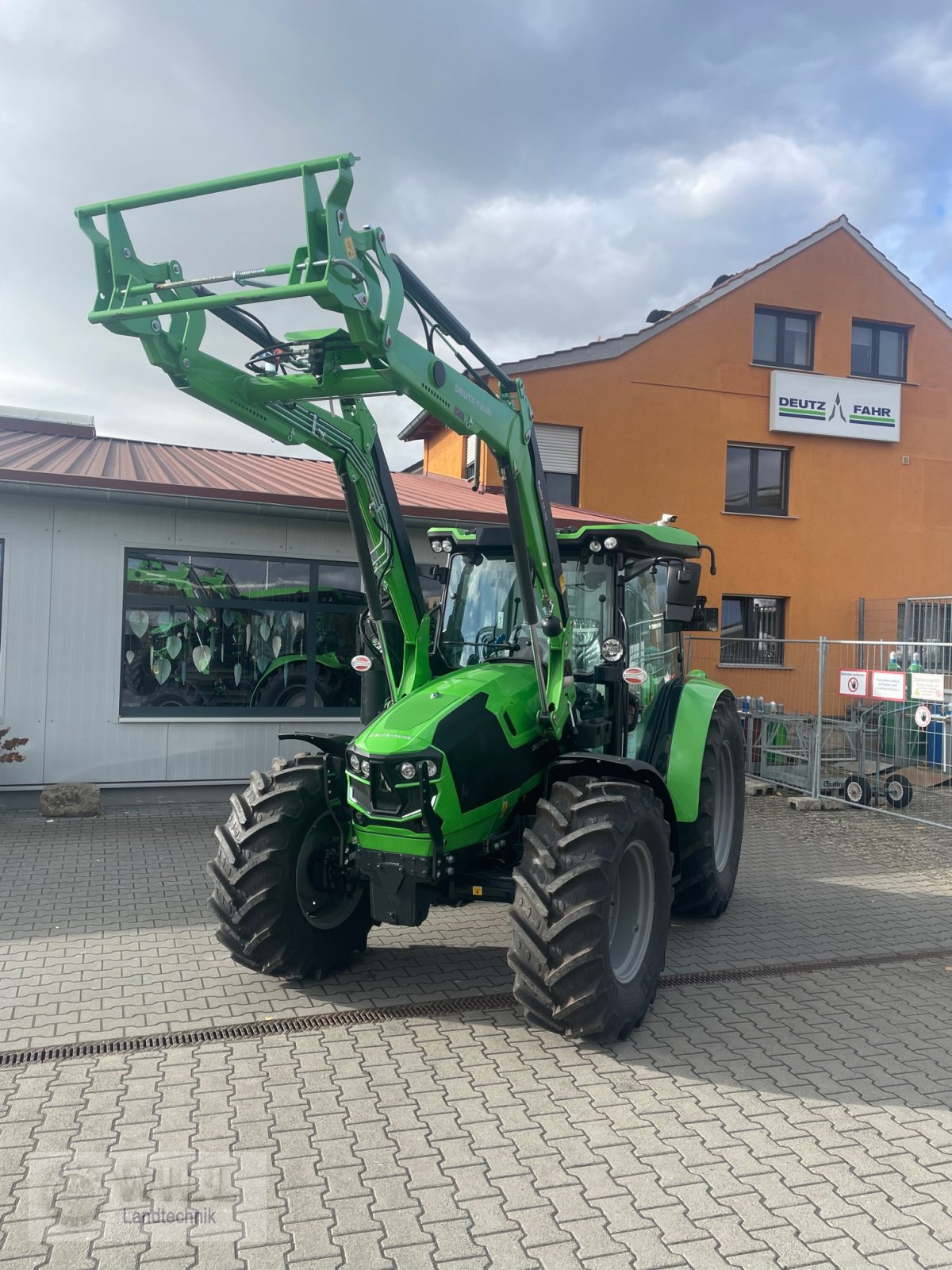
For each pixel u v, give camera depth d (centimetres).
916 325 1856
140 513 948
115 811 921
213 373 396
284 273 329
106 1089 377
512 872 429
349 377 387
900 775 1059
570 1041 432
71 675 923
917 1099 385
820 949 577
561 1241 286
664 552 566
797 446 1784
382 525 495
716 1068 409
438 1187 313
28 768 912
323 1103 369
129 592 951
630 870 453
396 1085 385
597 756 455
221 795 985
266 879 466
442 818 419
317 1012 459
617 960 441
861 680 1064
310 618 1026
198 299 337
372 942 568
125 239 362
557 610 484
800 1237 291
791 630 1781
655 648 611
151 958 528
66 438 1299
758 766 1272
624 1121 361
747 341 1752
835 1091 390
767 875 768
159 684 966
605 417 1666
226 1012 456
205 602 982
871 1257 282
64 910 615
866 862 817
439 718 435
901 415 1845
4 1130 345
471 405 414
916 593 1852
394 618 516
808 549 1788
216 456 1314
